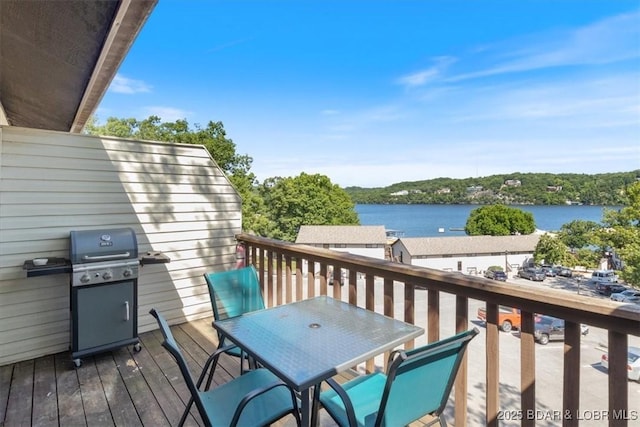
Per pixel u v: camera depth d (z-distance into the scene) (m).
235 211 4.25
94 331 2.86
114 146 3.36
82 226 3.18
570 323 1.38
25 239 2.90
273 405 1.63
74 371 2.73
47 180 2.99
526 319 1.53
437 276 1.86
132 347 3.18
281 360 1.41
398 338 1.64
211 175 4.05
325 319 1.90
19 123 5.17
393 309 2.19
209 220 4.04
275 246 3.31
